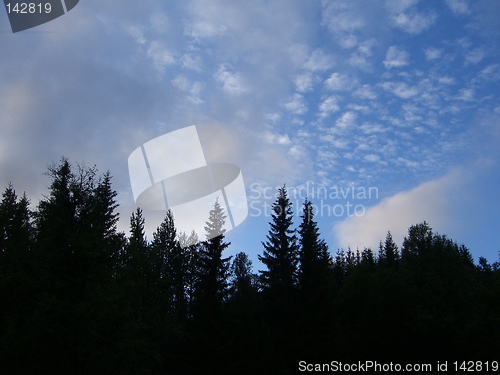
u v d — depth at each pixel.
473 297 44.28
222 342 39.66
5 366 22.97
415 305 42.12
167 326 36.47
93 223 27.38
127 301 26.97
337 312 51.47
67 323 22.66
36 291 25.19
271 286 45.53
